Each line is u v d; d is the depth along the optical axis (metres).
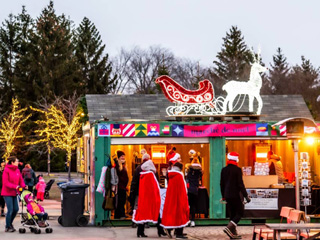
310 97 71.69
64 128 51.00
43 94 62.19
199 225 17.78
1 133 56.12
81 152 22.31
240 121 18.34
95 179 17.52
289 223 12.72
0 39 67.62
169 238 14.76
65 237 14.84
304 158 17.67
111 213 18.38
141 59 71.69
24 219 16.09
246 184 17.88
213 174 17.98
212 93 19.16
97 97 28.09
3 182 15.87
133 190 15.41
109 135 17.58
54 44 65.56
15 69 65.31
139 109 27.73
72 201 17.27
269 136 18.19
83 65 70.25
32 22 69.69
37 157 59.81
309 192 17.95
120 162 17.53
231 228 14.38
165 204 14.50
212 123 18.03
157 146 20.17
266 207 17.83
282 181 18.83
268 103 29.22
